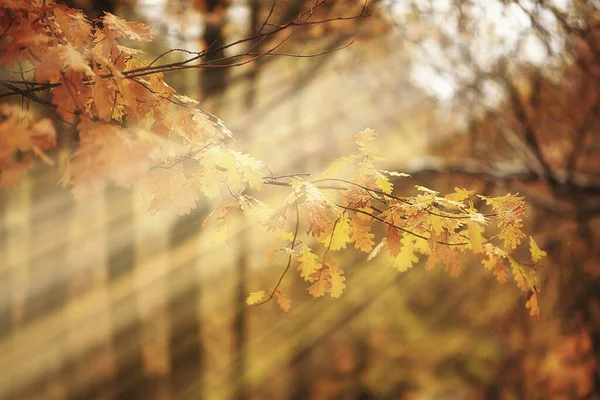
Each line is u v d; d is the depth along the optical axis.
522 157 7.89
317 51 6.38
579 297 9.27
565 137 8.05
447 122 9.15
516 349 10.02
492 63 7.64
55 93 1.70
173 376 6.81
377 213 2.25
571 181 7.67
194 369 6.96
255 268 11.15
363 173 2.24
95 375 6.54
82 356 6.56
